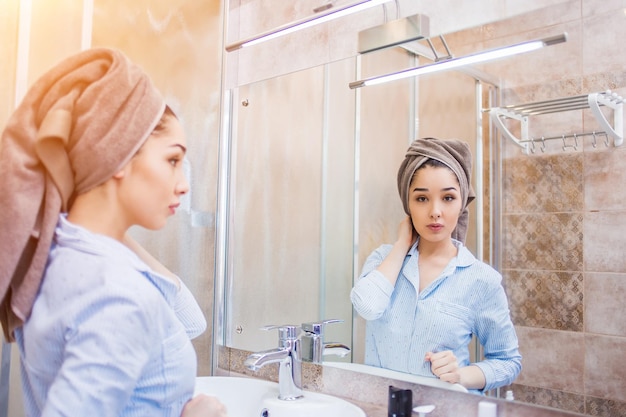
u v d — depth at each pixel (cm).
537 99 100
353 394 124
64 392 57
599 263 92
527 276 100
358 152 128
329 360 128
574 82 97
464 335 107
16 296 67
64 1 122
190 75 151
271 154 148
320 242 134
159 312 67
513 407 100
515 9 104
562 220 97
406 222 118
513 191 103
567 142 97
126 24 135
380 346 119
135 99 69
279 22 151
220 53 160
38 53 117
